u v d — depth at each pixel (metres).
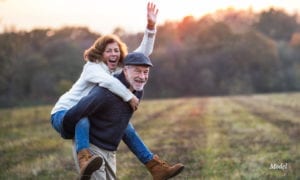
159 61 87.62
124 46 5.95
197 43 89.31
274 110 28.78
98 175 5.62
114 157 5.89
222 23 89.75
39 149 13.85
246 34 90.75
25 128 21.56
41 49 56.53
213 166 9.65
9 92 55.53
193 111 31.39
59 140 16.22
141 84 5.71
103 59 5.81
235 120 22.11
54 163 10.95
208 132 17.02
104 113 5.61
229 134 16.06
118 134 5.72
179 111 32.12
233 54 88.62
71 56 60.47
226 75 88.88
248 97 58.03
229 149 12.20
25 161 11.58
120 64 5.95
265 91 90.56
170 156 11.05
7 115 31.86
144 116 27.70
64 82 58.09
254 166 9.55
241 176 8.55
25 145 14.85
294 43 95.81
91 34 60.25
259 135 15.28
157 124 21.52
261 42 91.38
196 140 14.52
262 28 97.31
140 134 17.34
